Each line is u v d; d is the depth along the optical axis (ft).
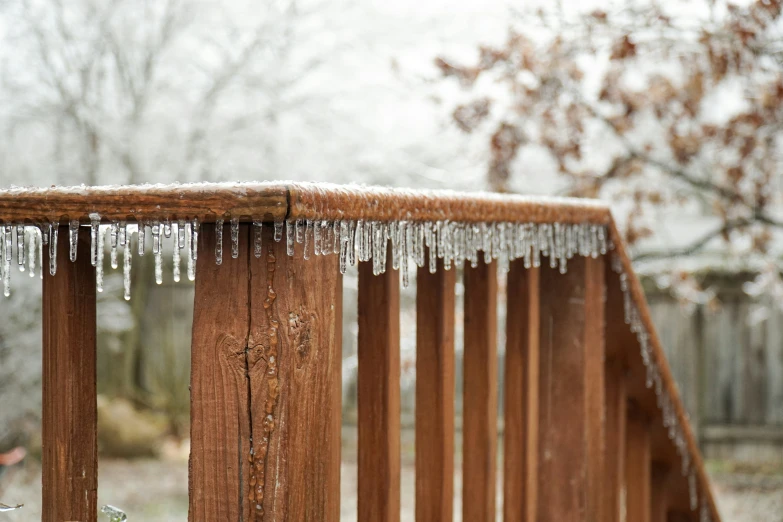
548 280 5.50
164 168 28.32
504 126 16.55
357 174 29.76
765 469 27.66
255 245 2.76
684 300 18.86
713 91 16.25
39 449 22.84
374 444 3.70
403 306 19.84
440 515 4.03
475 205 3.85
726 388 28.78
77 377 3.34
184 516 23.17
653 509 7.80
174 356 34.24
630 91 16.10
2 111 27.45
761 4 12.76
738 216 16.96
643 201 18.60
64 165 27.45
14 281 22.58
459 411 25.04
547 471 5.47
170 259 32.83
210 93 29.22
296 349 2.78
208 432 2.85
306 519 2.89
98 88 28.60
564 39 15.70
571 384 5.42
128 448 30.01
